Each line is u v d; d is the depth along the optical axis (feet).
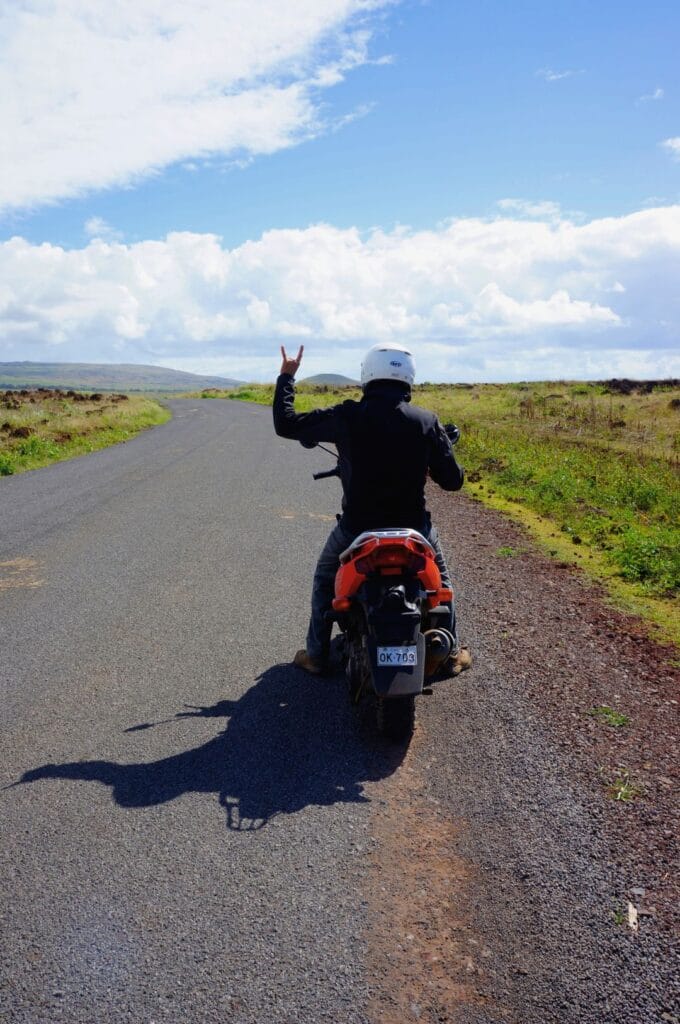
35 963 8.29
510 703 14.39
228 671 16.03
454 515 32.78
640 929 8.77
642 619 19.29
